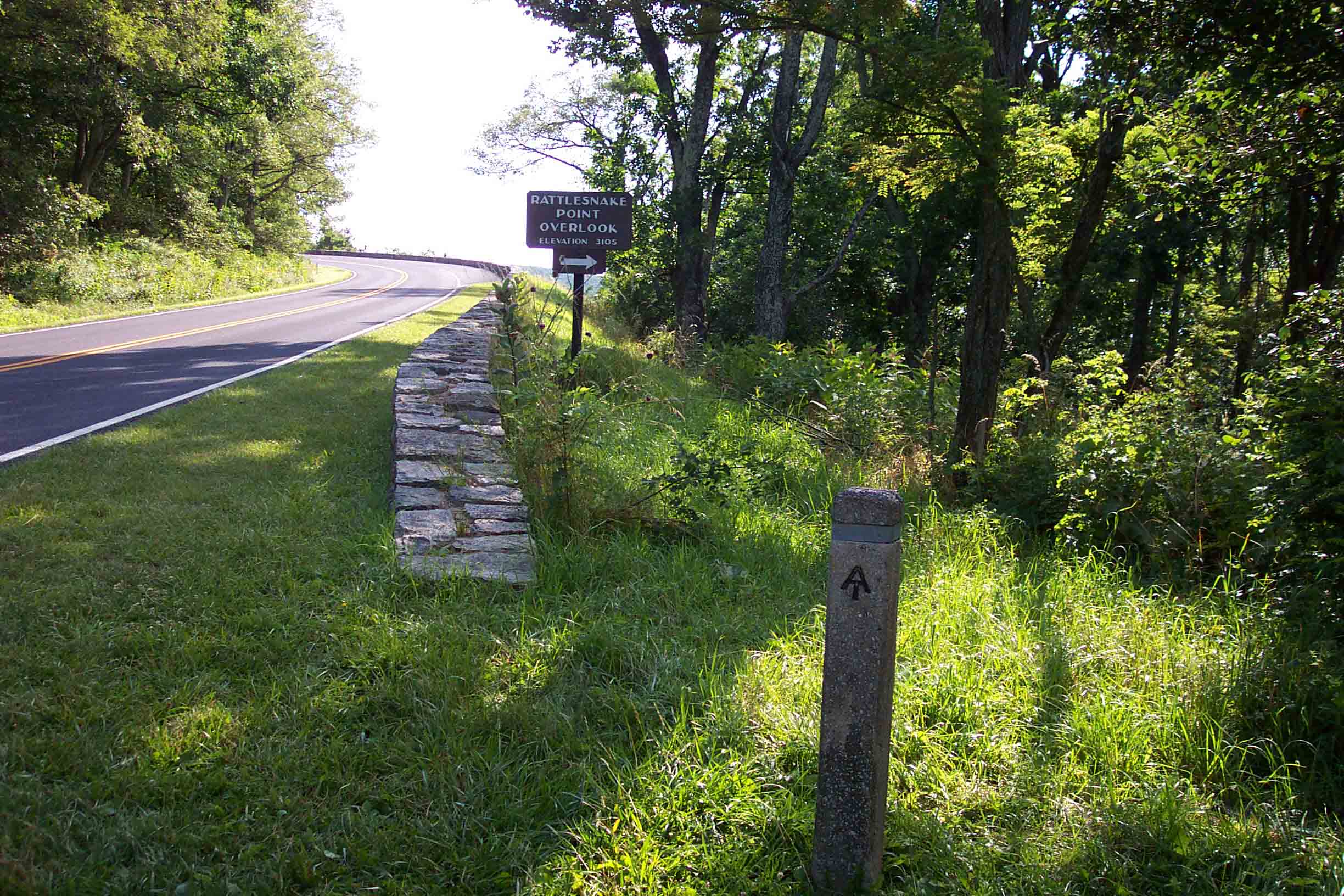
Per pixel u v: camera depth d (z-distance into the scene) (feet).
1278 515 16.25
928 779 11.27
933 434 32.27
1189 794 11.07
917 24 31.37
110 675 12.30
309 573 16.22
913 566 19.12
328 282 150.82
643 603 16.30
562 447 20.99
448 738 11.37
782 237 74.79
